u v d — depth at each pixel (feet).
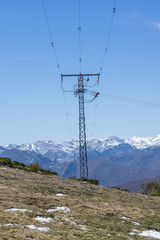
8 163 157.17
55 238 46.37
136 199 104.73
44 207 67.87
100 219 65.46
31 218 56.54
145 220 71.77
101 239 50.16
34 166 161.99
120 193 115.34
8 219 52.13
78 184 121.08
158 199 113.60
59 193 89.71
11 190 80.59
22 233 45.57
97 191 108.78
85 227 57.26
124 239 52.54
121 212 76.07
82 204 77.10
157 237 57.77
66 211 67.41
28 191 83.46
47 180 115.44
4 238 41.52
